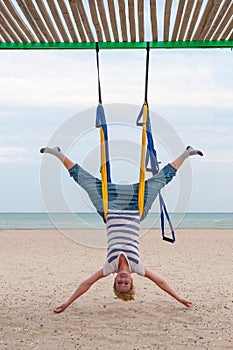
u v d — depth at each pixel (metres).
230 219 58.03
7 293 8.43
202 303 7.66
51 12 6.11
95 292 8.65
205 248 17.41
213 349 5.46
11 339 5.78
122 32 6.58
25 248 17.11
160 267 12.30
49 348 5.48
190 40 6.86
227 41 6.86
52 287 9.16
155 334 6.02
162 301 7.78
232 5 5.95
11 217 65.56
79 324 6.43
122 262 6.26
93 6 6.00
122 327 6.33
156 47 6.85
